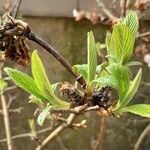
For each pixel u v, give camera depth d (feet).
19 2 1.20
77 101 0.91
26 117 2.41
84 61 2.81
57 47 1.18
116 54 0.92
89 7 2.77
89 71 0.89
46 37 1.10
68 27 2.71
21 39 0.90
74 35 2.74
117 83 0.85
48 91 0.89
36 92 0.89
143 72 2.88
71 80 2.57
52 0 2.52
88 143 3.01
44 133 2.41
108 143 3.06
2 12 1.29
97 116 2.96
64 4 2.65
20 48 0.90
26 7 2.22
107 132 3.05
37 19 2.36
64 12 2.66
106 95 0.90
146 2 1.92
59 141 2.99
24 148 2.57
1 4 1.32
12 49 0.90
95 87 0.91
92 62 0.89
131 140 3.07
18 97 2.03
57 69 2.48
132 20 0.94
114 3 2.44
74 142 3.02
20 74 0.89
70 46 2.77
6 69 0.89
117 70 0.85
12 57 0.91
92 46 0.89
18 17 1.19
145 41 2.58
